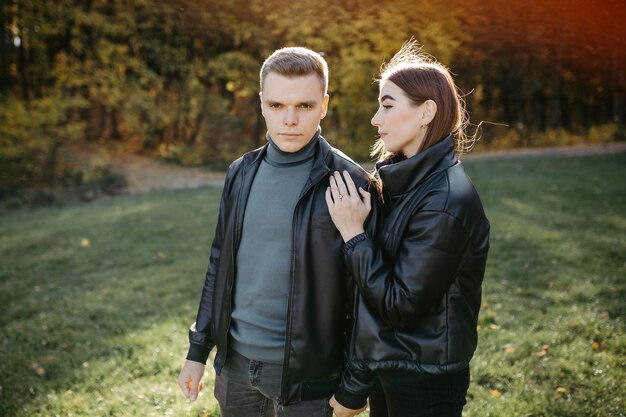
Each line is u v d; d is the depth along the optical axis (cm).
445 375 158
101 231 786
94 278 577
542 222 705
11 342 409
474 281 157
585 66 1593
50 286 554
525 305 439
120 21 1418
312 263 165
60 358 375
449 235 149
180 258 637
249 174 179
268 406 183
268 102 163
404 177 158
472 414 281
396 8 1023
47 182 1232
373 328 157
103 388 328
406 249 152
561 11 1290
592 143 1648
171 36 1502
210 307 193
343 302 169
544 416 278
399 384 159
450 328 154
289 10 1159
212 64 1467
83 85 1431
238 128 1586
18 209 1075
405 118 161
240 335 175
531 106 1942
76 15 1323
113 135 1584
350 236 158
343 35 1095
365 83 1280
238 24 1415
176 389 320
